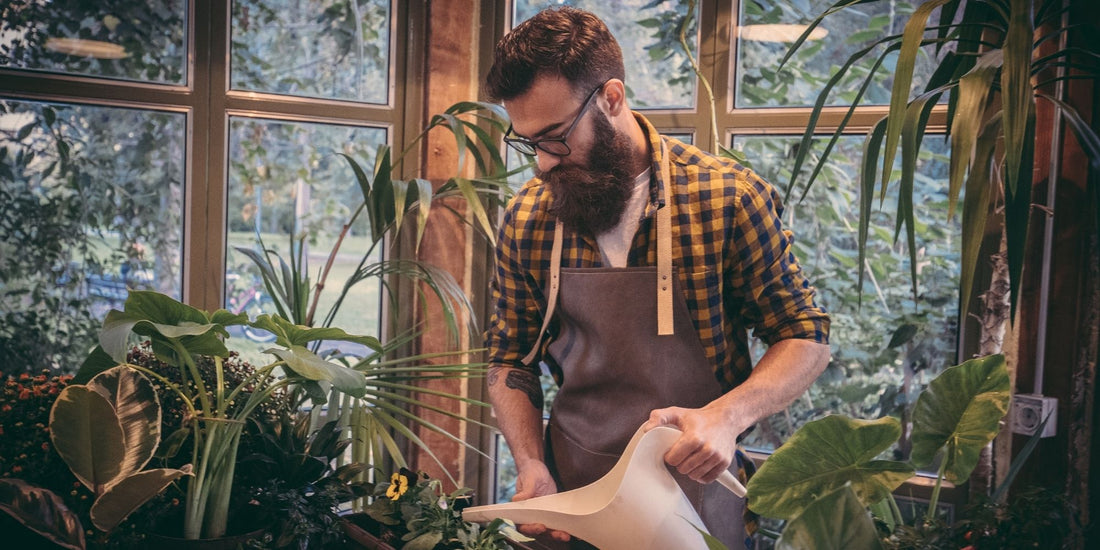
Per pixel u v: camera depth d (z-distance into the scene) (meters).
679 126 2.41
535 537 1.64
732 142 2.38
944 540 1.43
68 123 2.30
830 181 2.30
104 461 1.50
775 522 2.38
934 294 2.22
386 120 2.55
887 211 2.25
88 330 2.35
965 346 2.16
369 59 2.54
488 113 2.55
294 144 2.49
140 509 1.58
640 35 2.45
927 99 1.54
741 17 2.35
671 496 1.29
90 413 1.47
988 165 1.47
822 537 0.85
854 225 2.28
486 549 1.39
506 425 1.68
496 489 2.65
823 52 2.28
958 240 2.19
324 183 2.52
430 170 2.53
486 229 2.22
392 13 2.54
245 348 2.47
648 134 1.57
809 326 1.52
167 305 1.54
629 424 1.58
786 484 1.13
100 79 2.30
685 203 1.52
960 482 1.26
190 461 1.69
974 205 1.45
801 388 1.48
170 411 1.73
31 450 1.62
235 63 2.42
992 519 1.55
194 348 1.61
